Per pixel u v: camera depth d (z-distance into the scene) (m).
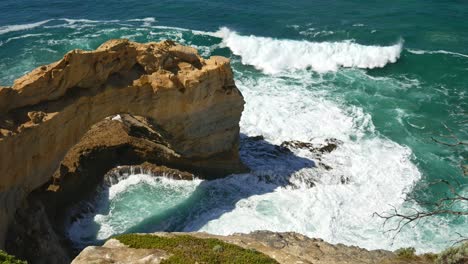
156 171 35.56
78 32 57.97
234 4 66.38
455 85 48.69
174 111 32.41
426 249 29.83
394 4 66.62
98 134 35.78
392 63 52.50
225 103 34.31
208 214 32.94
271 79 48.97
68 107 27.83
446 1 67.00
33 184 27.92
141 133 35.62
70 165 32.72
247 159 37.62
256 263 20.56
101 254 20.39
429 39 57.66
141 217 32.41
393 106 44.69
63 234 30.09
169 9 64.81
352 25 60.91
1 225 24.44
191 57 33.06
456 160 37.72
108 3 66.56
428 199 34.03
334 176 36.00
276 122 41.50
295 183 35.50
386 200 34.03
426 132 41.09
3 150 24.47
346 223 32.25
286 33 59.16
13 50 53.16
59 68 27.06
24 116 26.23
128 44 30.41
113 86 29.83
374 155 38.16
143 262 19.36
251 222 32.19
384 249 29.91
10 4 65.81
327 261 25.17
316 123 41.66
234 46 55.41
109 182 34.44
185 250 21.02
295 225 32.03
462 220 31.94
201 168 36.25
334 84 48.22
